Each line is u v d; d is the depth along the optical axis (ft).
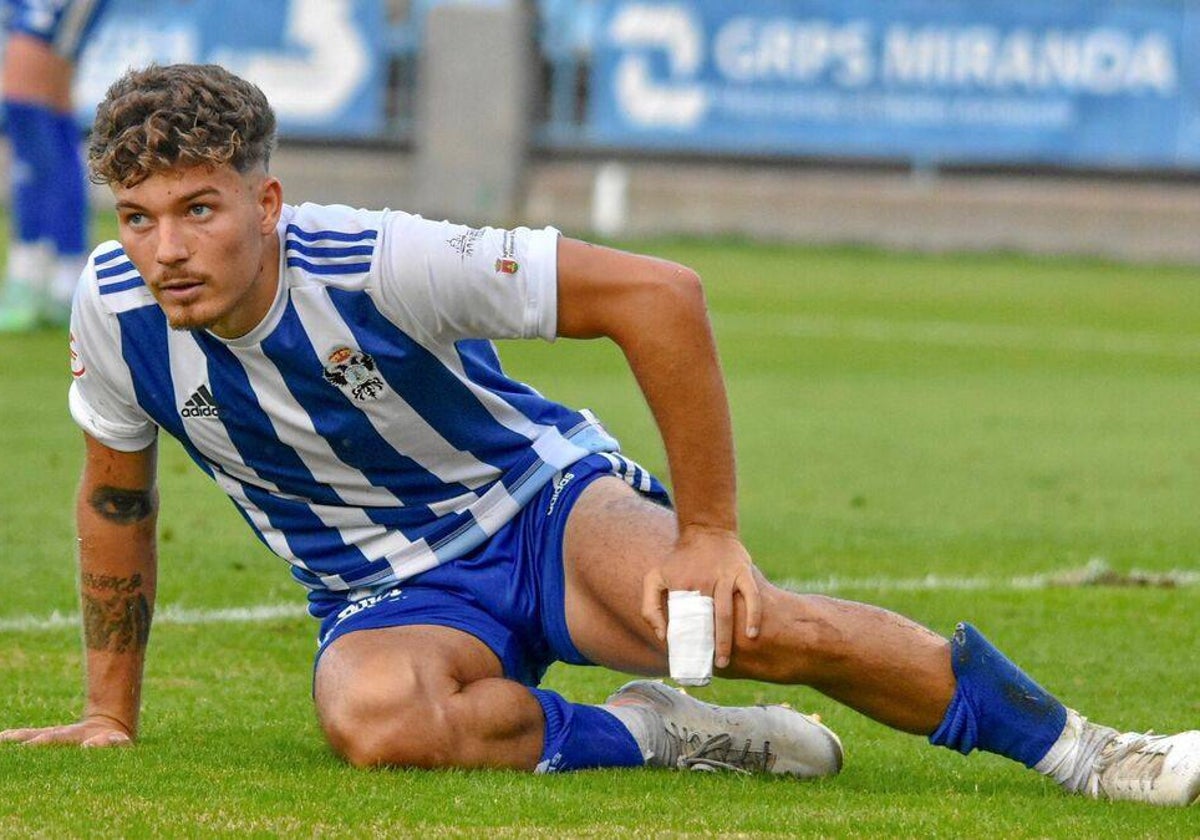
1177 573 45.70
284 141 190.70
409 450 25.91
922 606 40.42
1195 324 127.13
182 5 181.57
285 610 39.22
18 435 65.31
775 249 181.68
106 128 23.11
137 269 24.34
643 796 23.50
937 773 26.48
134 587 27.22
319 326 24.56
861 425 75.92
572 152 193.06
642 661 25.58
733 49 183.52
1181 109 177.06
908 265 169.89
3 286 112.98
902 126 181.06
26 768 24.66
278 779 24.03
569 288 24.39
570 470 26.73
